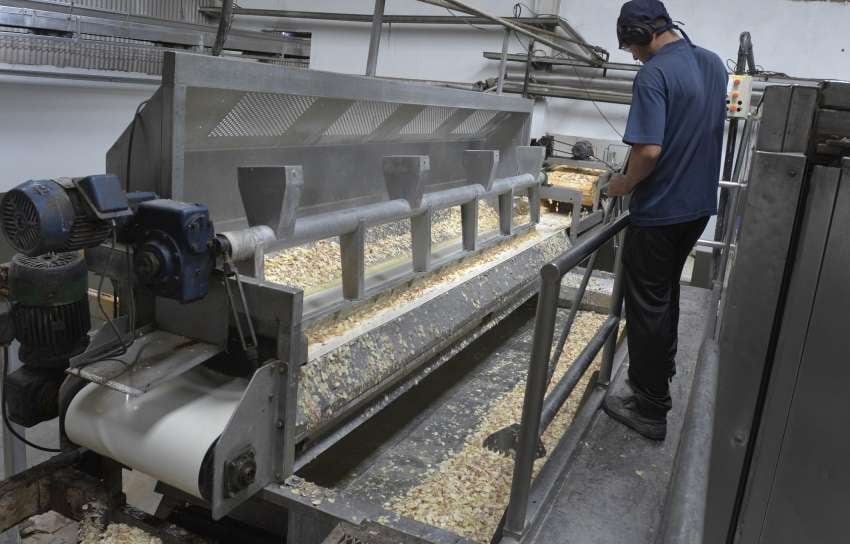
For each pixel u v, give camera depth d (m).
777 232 1.20
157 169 1.41
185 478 1.25
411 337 1.93
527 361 3.04
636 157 1.65
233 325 1.39
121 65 3.51
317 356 1.59
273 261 2.08
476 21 6.28
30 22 2.99
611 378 2.28
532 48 5.50
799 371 1.22
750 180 1.22
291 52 4.82
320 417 1.51
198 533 1.76
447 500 1.93
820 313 1.18
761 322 1.26
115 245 1.38
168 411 1.32
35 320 1.41
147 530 1.46
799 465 1.26
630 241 1.79
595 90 5.92
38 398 1.49
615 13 6.00
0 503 1.36
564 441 1.84
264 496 1.36
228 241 1.32
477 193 2.44
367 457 2.16
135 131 1.42
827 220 1.14
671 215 1.70
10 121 3.13
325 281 2.04
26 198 1.14
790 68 5.50
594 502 1.60
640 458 1.81
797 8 5.36
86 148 3.52
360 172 2.47
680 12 5.75
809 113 1.14
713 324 2.00
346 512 1.30
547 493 1.59
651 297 1.79
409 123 2.57
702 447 0.91
